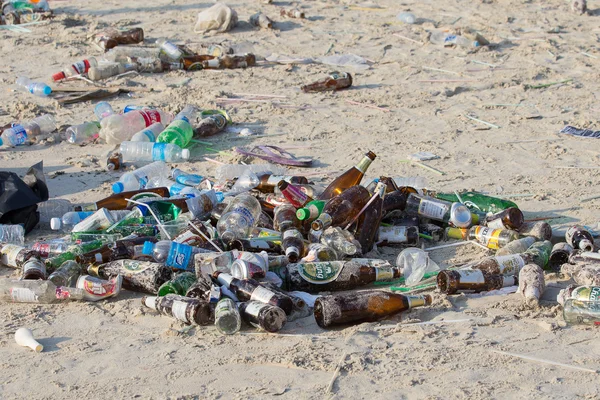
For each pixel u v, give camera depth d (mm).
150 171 3746
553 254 3170
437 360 2799
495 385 2721
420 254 3135
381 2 6496
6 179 3410
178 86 4852
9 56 5359
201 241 3168
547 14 6129
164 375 2768
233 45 5414
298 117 4449
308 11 6285
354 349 2838
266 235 3238
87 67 5000
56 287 3047
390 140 4188
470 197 3469
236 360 2807
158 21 6027
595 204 3578
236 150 4031
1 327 2947
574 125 4316
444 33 5617
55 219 3350
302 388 2721
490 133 4246
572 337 2873
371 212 3262
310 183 3656
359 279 3080
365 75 5031
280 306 2912
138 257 3158
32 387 2742
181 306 2932
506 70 5070
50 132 4246
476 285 3045
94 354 2846
